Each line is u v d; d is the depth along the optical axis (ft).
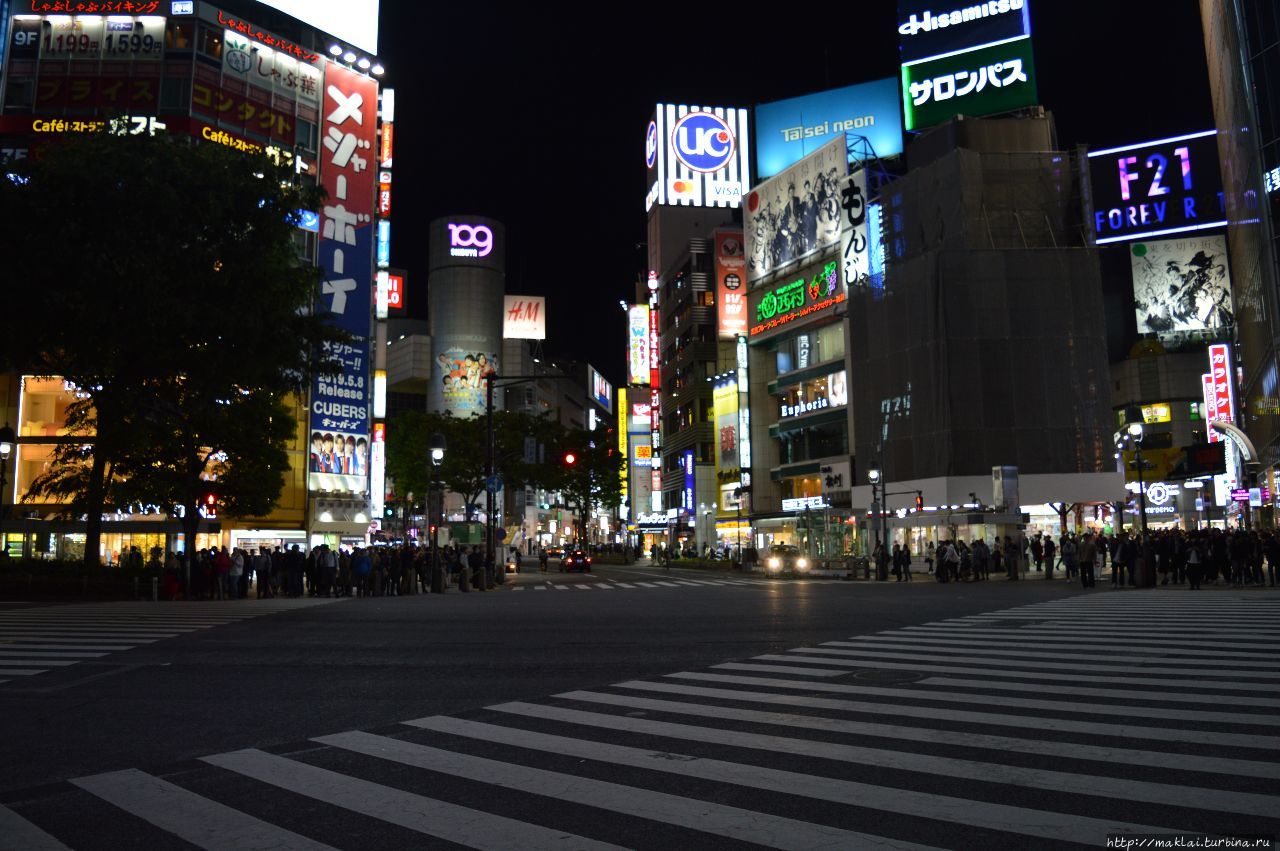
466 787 19.44
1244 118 123.85
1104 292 244.01
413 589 105.70
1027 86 173.68
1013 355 149.69
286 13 172.65
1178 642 42.04
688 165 291.79
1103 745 21.90
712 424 253.85
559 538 445.78
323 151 173.99
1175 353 223.92
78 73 153.69
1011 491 133.69
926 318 153.38
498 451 163.22
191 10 157.99
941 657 38.65
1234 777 18.83
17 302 78.69
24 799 18.98
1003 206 159.43
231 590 94.07
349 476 170.71
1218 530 91.45
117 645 47.24
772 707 28.07
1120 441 207.21
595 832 16.19
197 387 92.32
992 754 21.30
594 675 35.86
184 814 17.78
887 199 175.22
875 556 130.93
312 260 169.37
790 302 207.51
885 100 218.79
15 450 140.46
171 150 84.48
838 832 15.88
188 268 83.35
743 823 16.52
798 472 205.05
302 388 103.30
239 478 114.73
